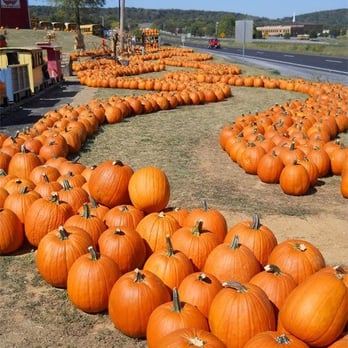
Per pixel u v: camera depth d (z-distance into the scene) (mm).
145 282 3857
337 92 16297
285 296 3734
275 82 20797
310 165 7723
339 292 3254
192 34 131375
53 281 4574
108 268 4195
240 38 41938
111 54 37438
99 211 5375
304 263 4086
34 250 5445
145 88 19938
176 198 7168
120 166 5703
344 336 3318
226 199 7191
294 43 69625
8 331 4035
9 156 7461
